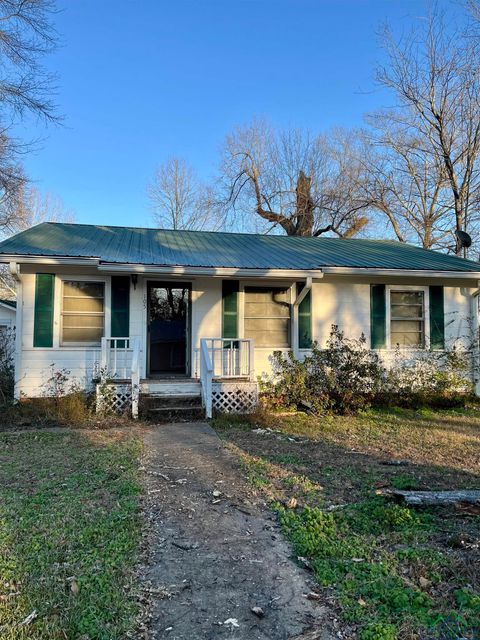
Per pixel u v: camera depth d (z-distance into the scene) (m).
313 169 25.52
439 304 10.45
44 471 4.76
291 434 6.93
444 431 7.24
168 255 9.47
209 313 9.63
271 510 3.78
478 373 10.38
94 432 6.91
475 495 3.88
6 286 26.09
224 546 3.11
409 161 20.94
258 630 2.20
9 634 2.11
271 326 9.86
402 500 3.84
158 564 2.84
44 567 2.72
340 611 2.35
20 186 14.08
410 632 2.16
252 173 26.83
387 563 2.84
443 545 3.12
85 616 2.26
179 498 4.04
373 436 6.81
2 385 9.45
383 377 9.71
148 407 8.27
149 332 9.57
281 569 2.80
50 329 8.84
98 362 9.02
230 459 5.39
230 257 9.80
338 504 3.89
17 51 11.57
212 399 8.59
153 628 2.21
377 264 9.73
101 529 3.27
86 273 8.99
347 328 10.09
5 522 3.37
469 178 18.12
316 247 11.95
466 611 2.33
